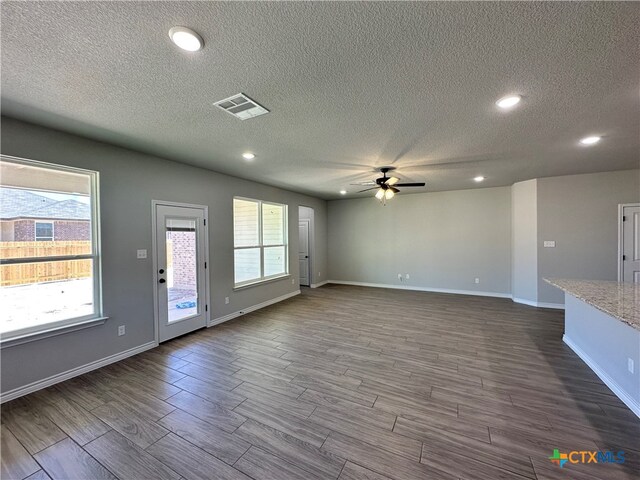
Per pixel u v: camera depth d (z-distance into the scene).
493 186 6.11
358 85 1.92
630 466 1.66
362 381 2.68
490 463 1.70
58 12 1.26
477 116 2.42
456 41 1.49
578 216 4.91
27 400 2.40
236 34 1.42
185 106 2.21
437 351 3.35
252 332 4.09
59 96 2.04
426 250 6.97
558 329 4.09
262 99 2.11
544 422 2.06
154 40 1.46
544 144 3.18
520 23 1.36
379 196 4.61
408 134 2.85
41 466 1.72
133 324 3.35
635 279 4.61
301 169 4.35
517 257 5.68
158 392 2.51
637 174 4.55
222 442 1.90
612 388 2.45
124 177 3.26
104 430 2.02
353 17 1.32
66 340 2.77
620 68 1.72
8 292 2.50
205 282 4.34
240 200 5.21
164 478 1.63
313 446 1.86
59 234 2.80
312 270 7.63
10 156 2.42
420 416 2.15
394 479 1.59
